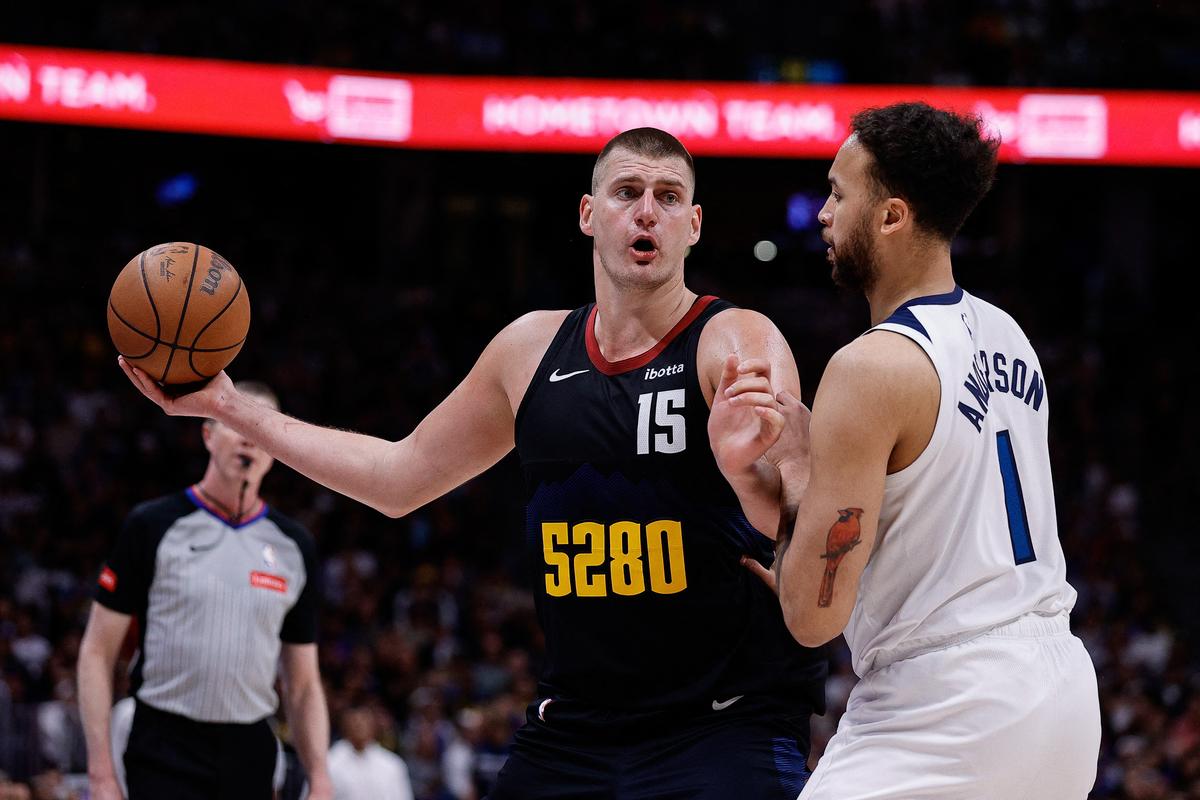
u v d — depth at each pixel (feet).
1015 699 9.24
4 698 31.65
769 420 9.52
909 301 9.89
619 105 62.13
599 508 11.30
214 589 16.80
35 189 70.08
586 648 11.34
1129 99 62.75
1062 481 64.39
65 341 62.59
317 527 53.21
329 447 12.78
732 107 62.13
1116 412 70.54
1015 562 9.63
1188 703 43.88
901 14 74.18
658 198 11.52
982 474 9.58
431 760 35.60
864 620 9.84
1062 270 79.87
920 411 9.33
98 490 52.54
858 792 9.37
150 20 66.80
